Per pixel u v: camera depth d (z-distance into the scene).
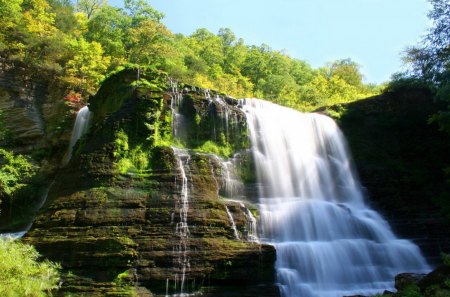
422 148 30.06
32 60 35.97
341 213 21.83
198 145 22.17
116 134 19.45
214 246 16.06
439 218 24.75
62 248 15.49
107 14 48.59
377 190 27.16
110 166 18.39
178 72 42.97
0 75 34.03
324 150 27.70
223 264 15.71
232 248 16.11
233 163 22.59
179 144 21.50
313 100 53.31
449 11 26.27
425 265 20.12
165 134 21.11
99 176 18.02
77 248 15.35
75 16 53.50
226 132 23.33
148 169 18.80
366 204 26.55
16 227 27.69
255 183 22.92
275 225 19.44
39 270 11.19
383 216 24.86
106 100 24.41
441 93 24.95
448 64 26.92
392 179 27.84
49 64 36.16
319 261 17.94
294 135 26.53
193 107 22.72
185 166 19.06
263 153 24.27
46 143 33.47
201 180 18.77
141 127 20.22
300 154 26.14
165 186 17.86
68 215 16.59
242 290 15.61
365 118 30.55
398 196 26.75
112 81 24.25
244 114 24.38
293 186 24.80
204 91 23.98
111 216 16.41
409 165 29.20
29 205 29.14
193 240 16.12
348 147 29.02
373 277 18.64
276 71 70.62
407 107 31.25
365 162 28.73
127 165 18.78
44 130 34.03
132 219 16.42
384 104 31.25
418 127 30.80
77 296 14.14
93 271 14.93
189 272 15.35
